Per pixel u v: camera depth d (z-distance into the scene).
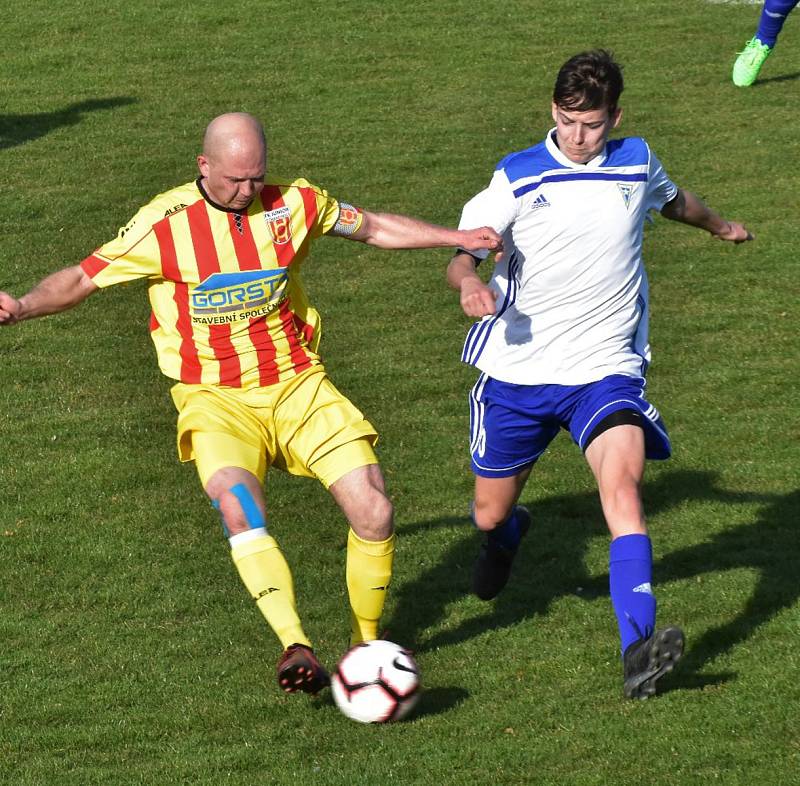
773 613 18.97
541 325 17.41
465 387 28.75
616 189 17.03
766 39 48.34
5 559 21.42
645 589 15.50
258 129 15.98
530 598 20.12
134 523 22.72
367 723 16.47
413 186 40.78
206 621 19.52
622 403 16.80
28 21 59.22
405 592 20.42
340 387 28.72
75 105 49.19
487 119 46.78
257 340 16.98
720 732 15.89
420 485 24.30
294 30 57.66
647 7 59.78
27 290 33.41
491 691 17.31
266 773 15.52
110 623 19.47
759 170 41.50
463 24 57.94
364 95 49.66
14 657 18.50
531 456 18.33
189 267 16.47
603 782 14.97
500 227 17.08
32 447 25.81
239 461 16.53
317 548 22.02
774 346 30.09
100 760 15.98
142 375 29.44
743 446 25.38
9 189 40.91
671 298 32.94
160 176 41.91
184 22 58.88
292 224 16.80
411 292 34.16
